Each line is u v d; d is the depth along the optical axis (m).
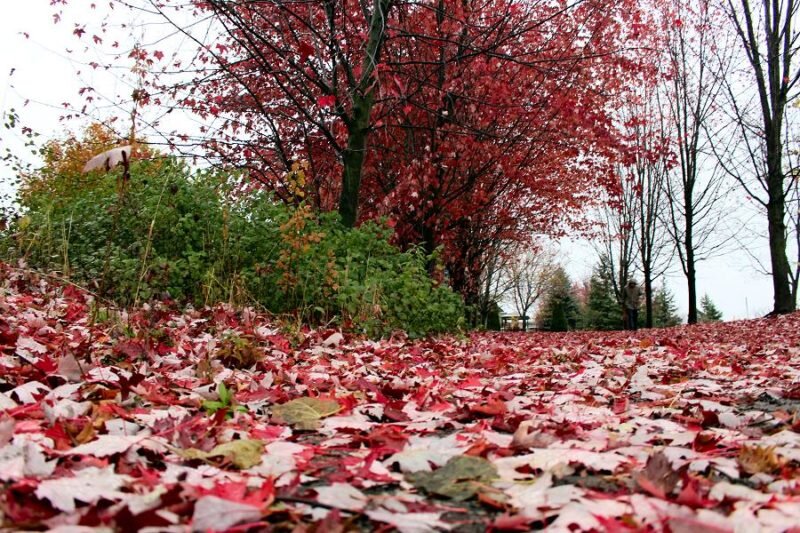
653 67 18.05
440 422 2.75
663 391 3.94
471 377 4.69
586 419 2.85
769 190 18.58
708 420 2.79
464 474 1.86
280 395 3.27
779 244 18.48
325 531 1.29
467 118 15.63
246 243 8.41
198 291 7.77
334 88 11.18
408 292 9.42
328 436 2.49
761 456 1.97
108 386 3.09
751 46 18.03
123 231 8.02
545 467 1.92
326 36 11.36
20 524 1.21
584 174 18.92
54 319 5.36
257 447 2.04
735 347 9.60
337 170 15.17
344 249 9.83
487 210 20.50
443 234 17.19
